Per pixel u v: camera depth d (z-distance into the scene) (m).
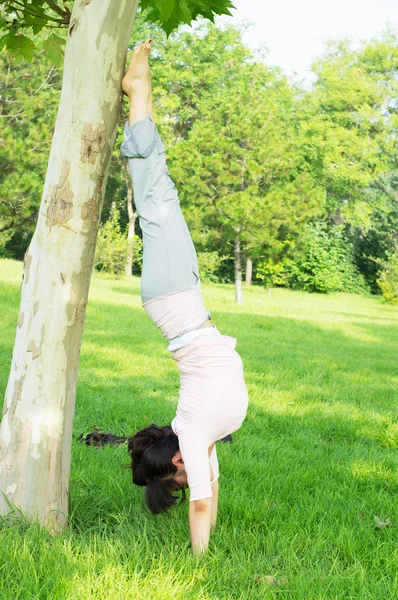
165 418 6.33
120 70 3.23
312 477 4.78
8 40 4.34
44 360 3.27
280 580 3.04
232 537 3.46
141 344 10.89
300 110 37.16
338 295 32.91
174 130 32.53
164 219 3.17
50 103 20.66
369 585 3.07
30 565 2.82
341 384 9.30
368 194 38.19
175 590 2.78
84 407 6.44
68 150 3.21
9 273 21.27
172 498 3.40
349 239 36.88
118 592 2.73
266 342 12.85
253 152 19.39
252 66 21.75
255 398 7.69
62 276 3.26
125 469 4.48
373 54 34.44
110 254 27.59
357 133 35.62
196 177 19.36
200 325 3.17
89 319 13.34
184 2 3.54
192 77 31.05
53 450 3.30
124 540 3.27
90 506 3.75
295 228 19.75
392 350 13.83
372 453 5.80
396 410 7.86
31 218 21.64
